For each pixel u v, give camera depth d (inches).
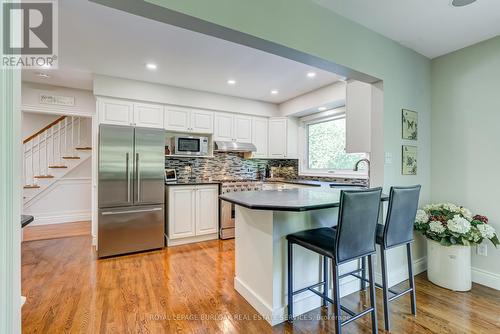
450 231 93.0
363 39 87.5
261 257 79.5
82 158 204.5
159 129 140.6
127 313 78.0
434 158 111.3
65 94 155.9
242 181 170.4
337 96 146.4
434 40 96.9
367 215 65.8
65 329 70.2
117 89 137.9
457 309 80.9
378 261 95.9
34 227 183.2
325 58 77.5
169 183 147.9
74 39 97.5
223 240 157.2
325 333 70.1
